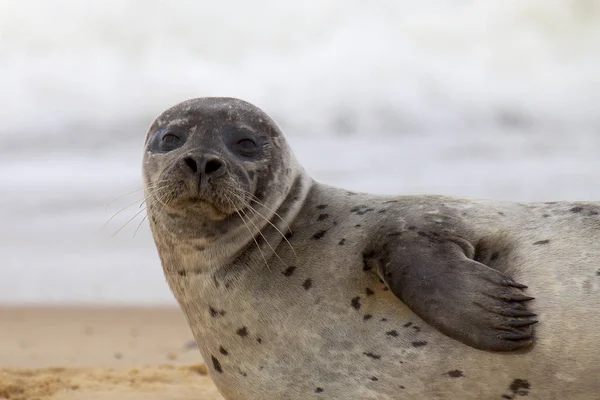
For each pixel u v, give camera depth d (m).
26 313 37.12
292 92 81.44
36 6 85.69
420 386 17.52
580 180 56.78
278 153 19.73
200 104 20.12
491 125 75.62
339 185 56.69
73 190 58.72
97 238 48.94
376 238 18.31
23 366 28.73
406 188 55.84
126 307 38.19
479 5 88.06
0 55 82.88
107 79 82.25
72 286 41.09
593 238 18.14
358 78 82.38
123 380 25.83
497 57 85.31
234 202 18.47
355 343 17.80
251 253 18.91
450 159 63.84
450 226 18.12
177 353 30.80
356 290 18.08
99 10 86.19
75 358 29.92
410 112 78.38
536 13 87.88
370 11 87.25
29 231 50.03
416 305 16.80
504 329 16.38
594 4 90.06
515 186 55.59
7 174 63.47
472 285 16.66
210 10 87.00
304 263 18.62
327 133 74.69
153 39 86.12
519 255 18.03
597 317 17.12
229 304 18.70
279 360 18.27
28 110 78.00
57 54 83.56
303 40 86.31
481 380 17.25
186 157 18.38
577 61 85.75
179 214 18.83
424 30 86.25
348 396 17.86
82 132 74.81
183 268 19.30
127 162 67.06
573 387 17.16
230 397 19.25
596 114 76.62
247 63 84.62
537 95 80.31
